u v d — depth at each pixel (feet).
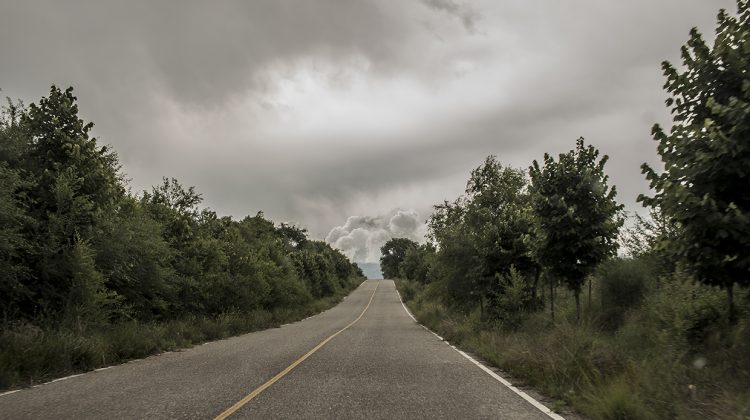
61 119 49.08
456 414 20.30
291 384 27.12
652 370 23.24
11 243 37.70
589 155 44.01
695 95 24.06
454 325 66.80
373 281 460.55
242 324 74.64
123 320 51.08
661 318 32.68
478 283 67.00
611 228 41.52
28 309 42.22
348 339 58.65
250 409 20.89
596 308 50.85
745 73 22.13
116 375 30.37
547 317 49.32
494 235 66.44
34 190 44.73
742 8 22.59
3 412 20.07
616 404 19.25
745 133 19.83
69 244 44.52
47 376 29.53
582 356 27.43
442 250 84.28
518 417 19.85
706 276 22.74
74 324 39.55
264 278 106.42
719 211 21.06
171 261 70.64
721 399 18.79
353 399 23.17
